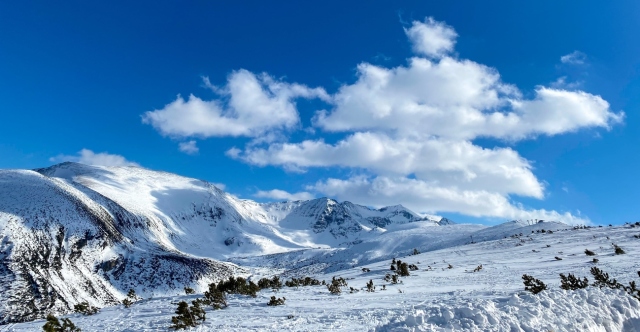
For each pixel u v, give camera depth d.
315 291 26.52
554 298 12.73
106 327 17.28
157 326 16.23
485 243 58.81
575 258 32.69
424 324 10.45
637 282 18.86
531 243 49.72
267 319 16.06
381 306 17.62
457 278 28.53
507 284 22.66
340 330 12.85
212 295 22.06
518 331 10.21
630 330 12.26
